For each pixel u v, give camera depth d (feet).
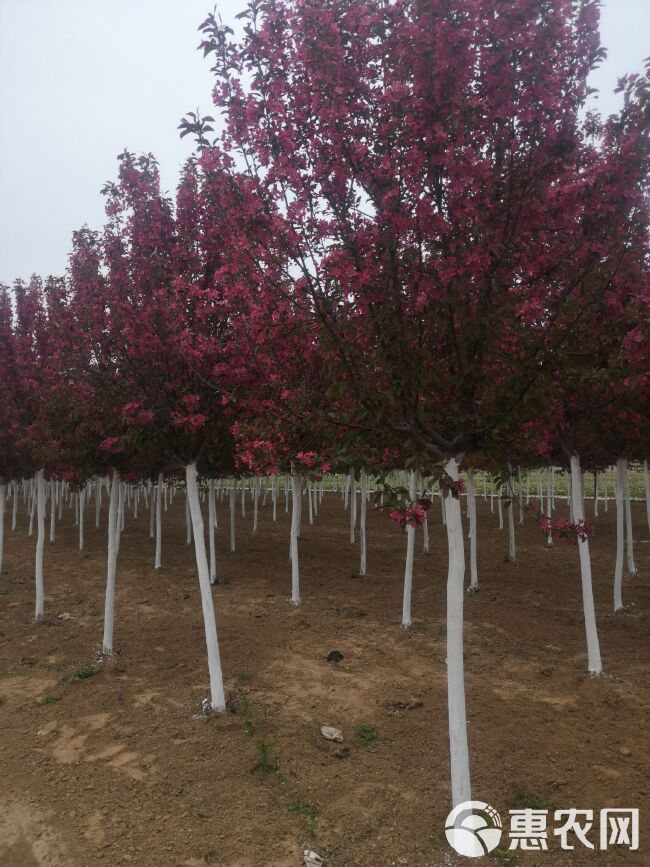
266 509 73.41
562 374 11.76
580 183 11.71
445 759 15.67
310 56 11.30
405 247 11.91
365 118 11.71
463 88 11.14
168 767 15.55
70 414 21.07
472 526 33.86
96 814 13.70
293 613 29.55
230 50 12.50
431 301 11.91
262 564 41.55
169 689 20.65
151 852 12.37
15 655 24.72
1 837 13.04
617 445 27.66
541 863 11.94
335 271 11.36
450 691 12.94
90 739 17.22
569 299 11.55
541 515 14.01
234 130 12.36
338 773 15.05
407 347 11.86
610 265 11.54
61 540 53.78
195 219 19.38
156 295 18.11
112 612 24.38
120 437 20.06
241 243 12.53
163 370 18.88
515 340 12.03
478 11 11.10
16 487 60.75
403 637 25.82
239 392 18.08
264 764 15.17
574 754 15.89
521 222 11.51
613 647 24.66
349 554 44.80
